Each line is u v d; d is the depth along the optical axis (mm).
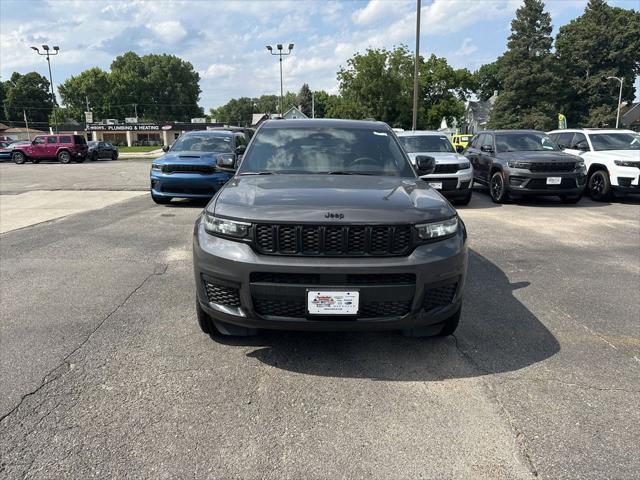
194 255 3305
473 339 3740
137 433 2543
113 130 81250
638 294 4848
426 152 11523
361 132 4727
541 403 2857
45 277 5270
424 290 3053
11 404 2789
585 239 7383
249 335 3451
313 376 3160
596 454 2408
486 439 2525
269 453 2404
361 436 2547
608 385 3066
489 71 83250
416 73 23609
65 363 3291
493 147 12102
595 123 56844
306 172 4172
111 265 5762
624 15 60562
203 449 2426
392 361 3373
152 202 11258
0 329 3854
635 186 10961
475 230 8055
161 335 3758
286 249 3006
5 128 93750
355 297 2941
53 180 17781
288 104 115750
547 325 4031
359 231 2994
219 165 4820
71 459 2338
